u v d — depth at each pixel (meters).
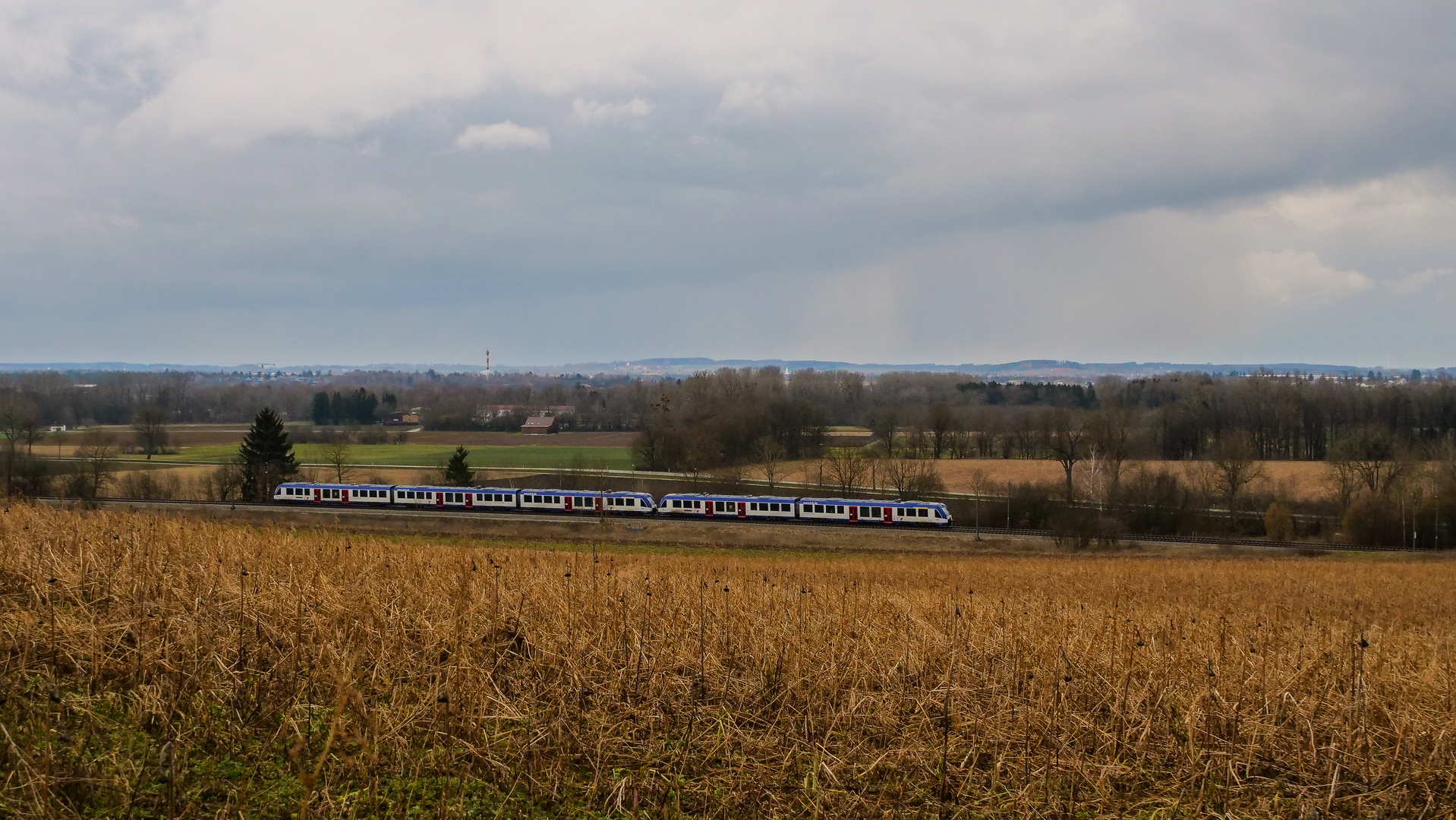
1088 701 17.44
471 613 18.61
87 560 20.23
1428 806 14.61
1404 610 38.34
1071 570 51.56
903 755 15.20
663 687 16.70
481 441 158.00
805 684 17.52
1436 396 135.38
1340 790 15.27
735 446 126.94
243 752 13.71
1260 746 16.34
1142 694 16.95
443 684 15.95
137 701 14.43
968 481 106.25
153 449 131.88
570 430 174.38
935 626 21.16
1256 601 39.84
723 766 14.90
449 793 13.30
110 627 16.16
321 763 11.35
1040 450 125.81
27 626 16.11
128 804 11.55
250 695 15.13
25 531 24.30
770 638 19.09
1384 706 17.53
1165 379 197.88
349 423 187.62
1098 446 107.31
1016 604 27.17
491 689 15.88
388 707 15.17
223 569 20.62
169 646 15.92
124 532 24.45
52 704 13.79
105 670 15.49
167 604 18.03
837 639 19.12
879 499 96.69
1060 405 190.12
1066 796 14.86
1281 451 129.75
